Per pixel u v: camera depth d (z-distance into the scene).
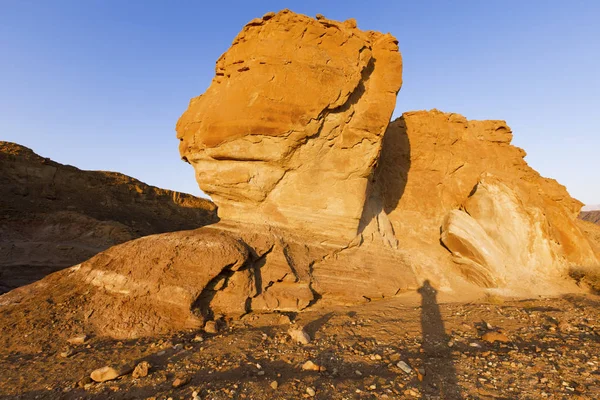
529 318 7.94
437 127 14.05
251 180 9.21
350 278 9.48
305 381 4.62
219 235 8.49
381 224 11.73
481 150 14.54
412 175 13.95
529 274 11.36
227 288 7.88
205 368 5.07
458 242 11.78
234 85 9.14
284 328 7.06
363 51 9.64
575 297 10.17
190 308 7.13
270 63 8.82
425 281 10.85
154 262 7.69
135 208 48.62
